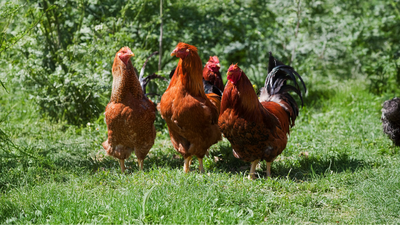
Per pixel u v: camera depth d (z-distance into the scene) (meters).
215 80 6.52
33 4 8.20
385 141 6.86
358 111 8.87
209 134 5.43
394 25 11.05
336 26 10.36
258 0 10.51
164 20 9.05
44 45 8.39
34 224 4.02
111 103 5.35
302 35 10.35
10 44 6.19
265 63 10.97
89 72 7.70
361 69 11.46
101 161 6.43
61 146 6.96
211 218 4.06
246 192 4.71
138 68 7.70
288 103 5.98
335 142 6.96
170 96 5.25
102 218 4.01
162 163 6.20
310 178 5.39
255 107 4.92
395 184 4.75
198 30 9.36
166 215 4.12
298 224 4.09
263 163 5.99
